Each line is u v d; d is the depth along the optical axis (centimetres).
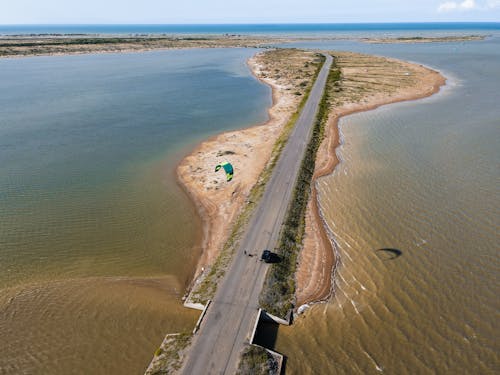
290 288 3027
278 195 4309
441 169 4962
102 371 2375
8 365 2398
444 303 2853
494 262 3241
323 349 2516
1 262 3412
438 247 3447
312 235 3697
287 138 6097
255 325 2603
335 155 5569
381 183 4650
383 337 2594
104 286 3108
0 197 4469
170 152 5825
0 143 6112
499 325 2658
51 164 5372
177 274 3309
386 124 6906
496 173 4791
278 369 2341
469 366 2386
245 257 3281
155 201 4438
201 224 4009
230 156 5578
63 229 3891
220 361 2336
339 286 3061
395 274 3152
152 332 2642
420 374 2345
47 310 2828
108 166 5328
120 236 3806
